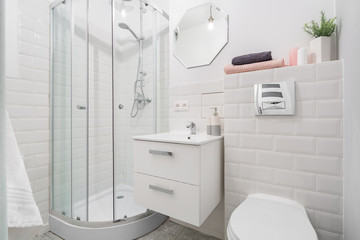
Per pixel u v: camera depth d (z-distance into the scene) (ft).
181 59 5.26
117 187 5.88
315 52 3.37
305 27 3.59
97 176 6.02
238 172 3.95
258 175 3.75
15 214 1.43
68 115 5.18
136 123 6.13
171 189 3.48
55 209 4.97
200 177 3.25
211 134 4.33
